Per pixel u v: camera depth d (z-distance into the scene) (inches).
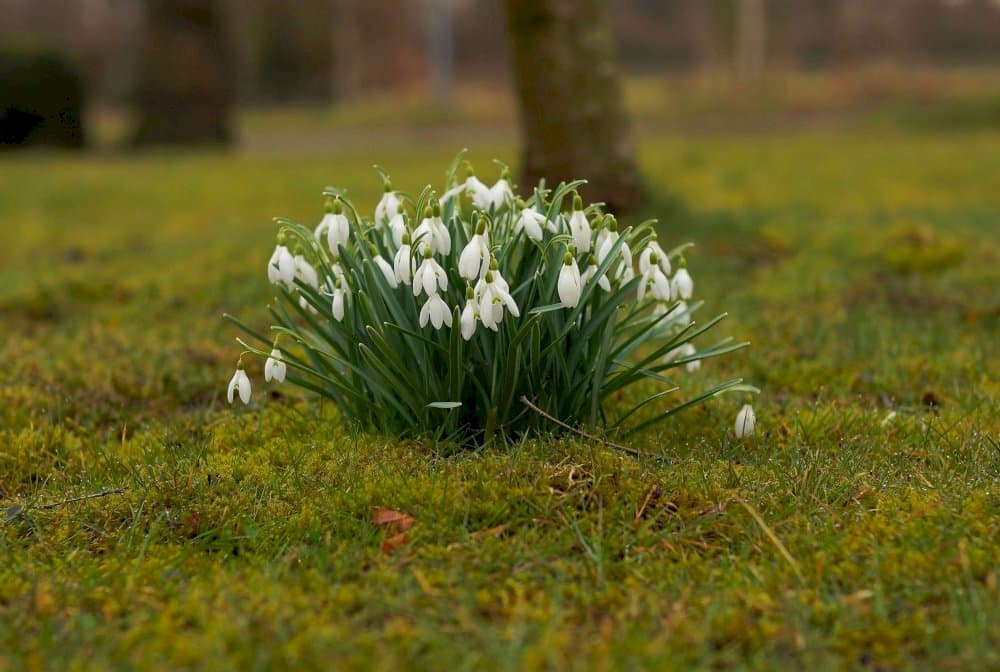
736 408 53.2
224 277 74.9
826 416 51.9
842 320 63.4
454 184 50.4
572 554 44.0
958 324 63.4
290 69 459.5
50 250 96.0
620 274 49.8
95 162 193.0
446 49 351.6
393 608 41.3
